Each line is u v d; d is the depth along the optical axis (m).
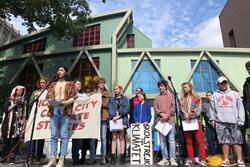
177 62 15.32
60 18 14.07
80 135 6.27
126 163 6.63
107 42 16.27
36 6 12.84
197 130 6.12
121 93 7.16
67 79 5.94
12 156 6.45
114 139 6.73
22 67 17.17
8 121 6.56
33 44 18.67
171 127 6.23
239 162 5.48
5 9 13.36
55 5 13.66
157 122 6.66
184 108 6.21
